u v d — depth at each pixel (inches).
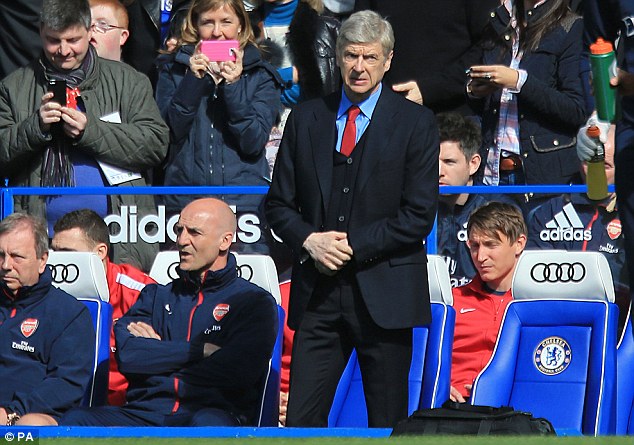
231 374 805.2
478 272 878.4
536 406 813.2
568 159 970.7
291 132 745.6
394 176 721.6
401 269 716.7
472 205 882.1
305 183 732.0
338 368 727.1
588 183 698.8
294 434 611.5
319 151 732.7
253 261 876.0
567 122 970.7
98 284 870.4
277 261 882.1
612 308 817.5
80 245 893.2
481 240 864.9
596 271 828.0
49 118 945.5
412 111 732.7
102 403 840.3
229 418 786.2
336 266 708.0
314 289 722.2
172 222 901.2
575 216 871.7
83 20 974.4
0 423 802.2
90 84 978.1
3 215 917.8
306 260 719.7
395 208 722.2
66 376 826.2
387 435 609.0
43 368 834.2
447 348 820.0
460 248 886.4
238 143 972.6
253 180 977.5
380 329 716.0
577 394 808.3
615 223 868.6
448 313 824.9
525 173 975.6
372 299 709.3
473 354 866.8
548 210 874.8
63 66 973.2
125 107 979.3
